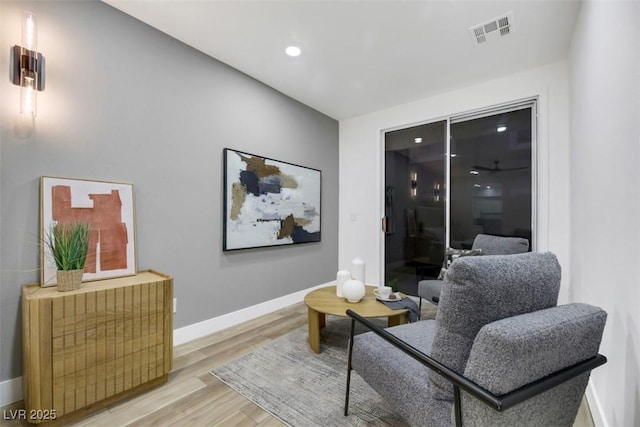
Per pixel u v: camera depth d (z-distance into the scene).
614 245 1.27
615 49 1.24
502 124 3.11
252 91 3.05
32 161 1.72
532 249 2.90
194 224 2.55
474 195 3.28
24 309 1.52
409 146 3.79
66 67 1.85
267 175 3.21
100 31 2.00
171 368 1.90
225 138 2.80
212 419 1.55
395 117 3.83
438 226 3.54
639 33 1.00
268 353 2.28
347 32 2.30
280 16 2.12
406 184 3.82
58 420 1.48
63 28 1.84
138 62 2.19
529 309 1.01
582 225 1.96
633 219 1.06
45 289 1.63
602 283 1.46
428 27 2.23
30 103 1.68
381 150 4.00
